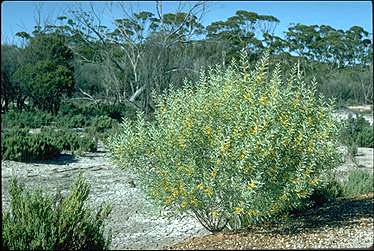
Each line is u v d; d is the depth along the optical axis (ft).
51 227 17.70
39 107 98.63
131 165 22.33
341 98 119.85
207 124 21.12
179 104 22.02
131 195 33.76
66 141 53.57
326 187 30.66
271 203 20.93
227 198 20.86
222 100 21.47
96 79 113.91
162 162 21.21
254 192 19.99
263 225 23.73
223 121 21.27
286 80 25.05
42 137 50.26
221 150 20.07
